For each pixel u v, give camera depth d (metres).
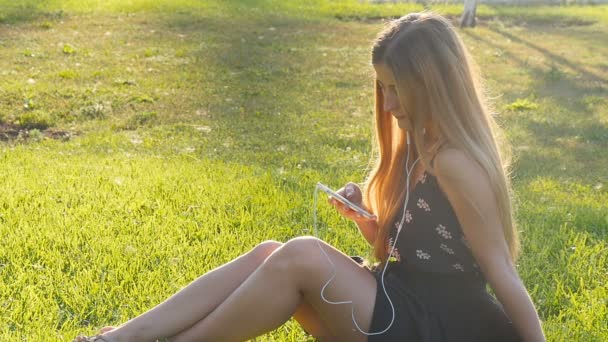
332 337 3.21
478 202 2.82
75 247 4.83
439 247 3.00
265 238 5.16
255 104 11.20
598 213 6.05
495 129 3.10
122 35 15.84
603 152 9.16
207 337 3.08
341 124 10.20
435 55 2.86
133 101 10.93
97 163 7.50
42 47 14.20
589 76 14.34
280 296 3.03
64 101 10.61
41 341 3.63
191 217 5.55
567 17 21.20
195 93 11.66
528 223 5.72
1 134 9.19
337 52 15.56
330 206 5.92
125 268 4.53
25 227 5.15
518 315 2.82
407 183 3.05
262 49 15.42
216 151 8.52
